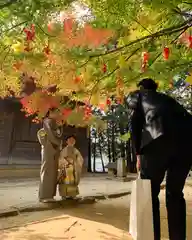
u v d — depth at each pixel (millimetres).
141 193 2100
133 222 2324
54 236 2971
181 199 2180
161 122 2113
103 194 6500
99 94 2031
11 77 1799
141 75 2029
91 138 19750
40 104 1927
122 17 1578
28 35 1512
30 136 12586
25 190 7176
